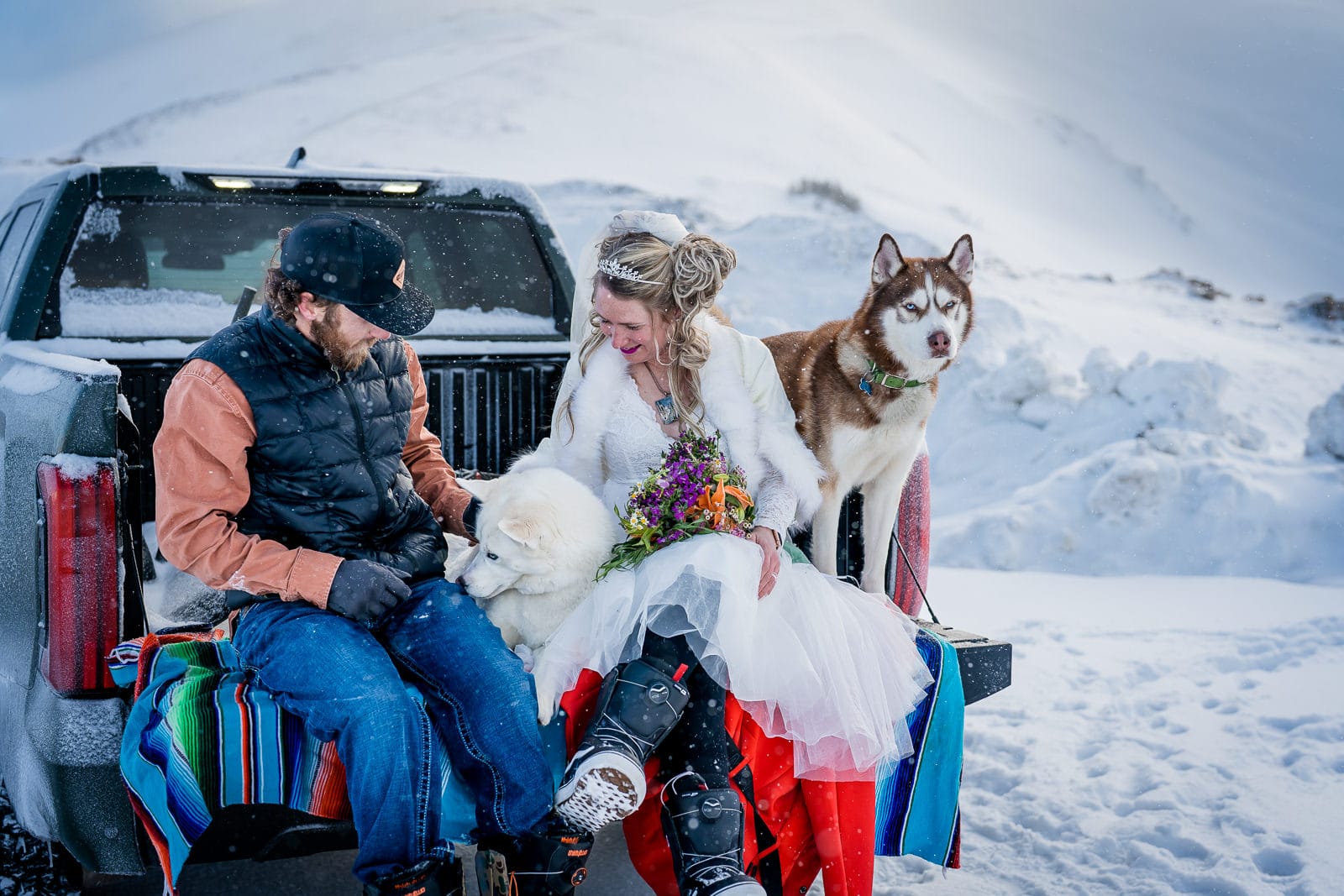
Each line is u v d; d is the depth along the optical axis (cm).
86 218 350
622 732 223
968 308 368
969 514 770
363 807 214
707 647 232
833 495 348
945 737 276
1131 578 677
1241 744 399
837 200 3178
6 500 263
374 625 232
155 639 232
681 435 277
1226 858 309
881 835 276
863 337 354
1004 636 549
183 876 301
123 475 237
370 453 247
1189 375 832
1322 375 1376
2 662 268
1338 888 290
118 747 229
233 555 226
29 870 251
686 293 267
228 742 219
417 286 407
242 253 382
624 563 251
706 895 219
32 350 299
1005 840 335
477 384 386
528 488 252
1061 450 840
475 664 232
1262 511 706
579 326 310
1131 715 436
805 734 241
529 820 226
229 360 229
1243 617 577
